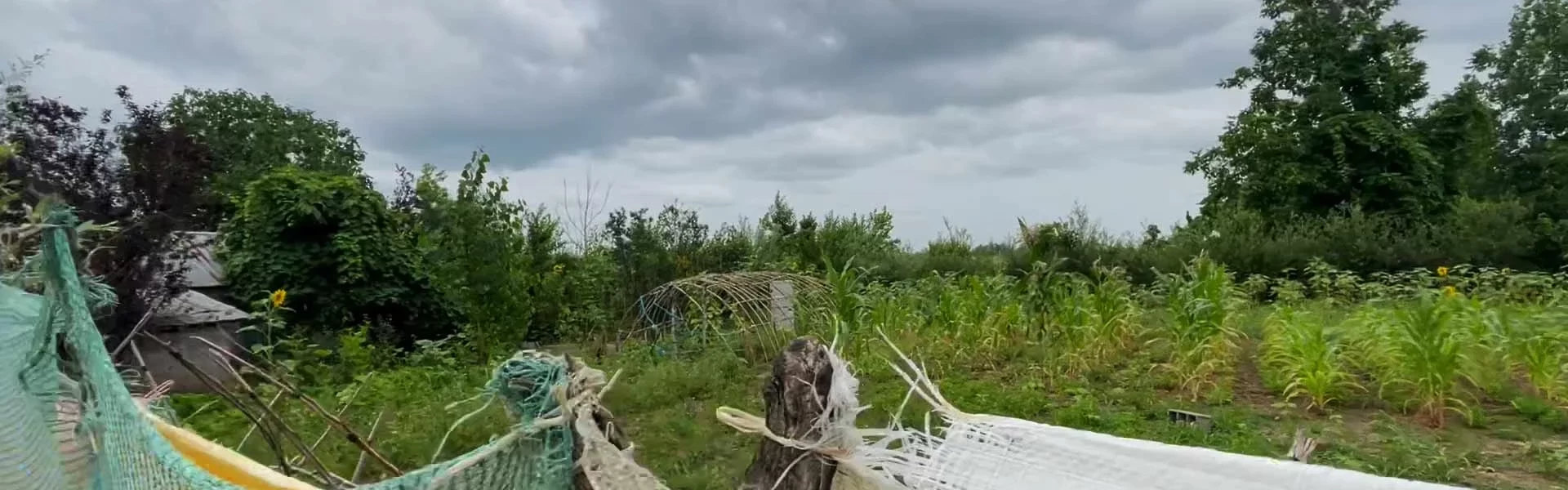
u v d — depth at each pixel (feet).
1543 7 98.22
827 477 7.09
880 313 35.81
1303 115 75.25
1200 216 76.33
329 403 24.30
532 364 6.19
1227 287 34.91
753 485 7.24
